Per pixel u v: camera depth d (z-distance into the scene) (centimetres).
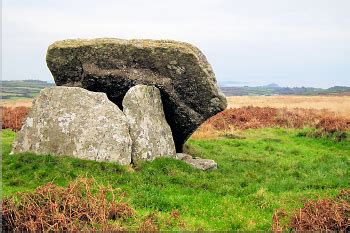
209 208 1258
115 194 1291
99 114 1698
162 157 1744
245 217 1173
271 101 6281
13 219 1009
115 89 1909
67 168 1527
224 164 1956
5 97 8331
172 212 1167
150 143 1739
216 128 3262
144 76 1867
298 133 3012
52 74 1992
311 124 3384
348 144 2636
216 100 1900
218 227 1102
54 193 1116
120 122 1692
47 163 1566
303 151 2434
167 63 1847
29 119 1756
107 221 1051
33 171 1514
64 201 1088
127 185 1448
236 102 6075
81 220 1052
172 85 1872
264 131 3173
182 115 1927
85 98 1731
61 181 1448
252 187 1510
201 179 1591
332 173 1777
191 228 1074
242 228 1094
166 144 1828
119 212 1119
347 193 1249
